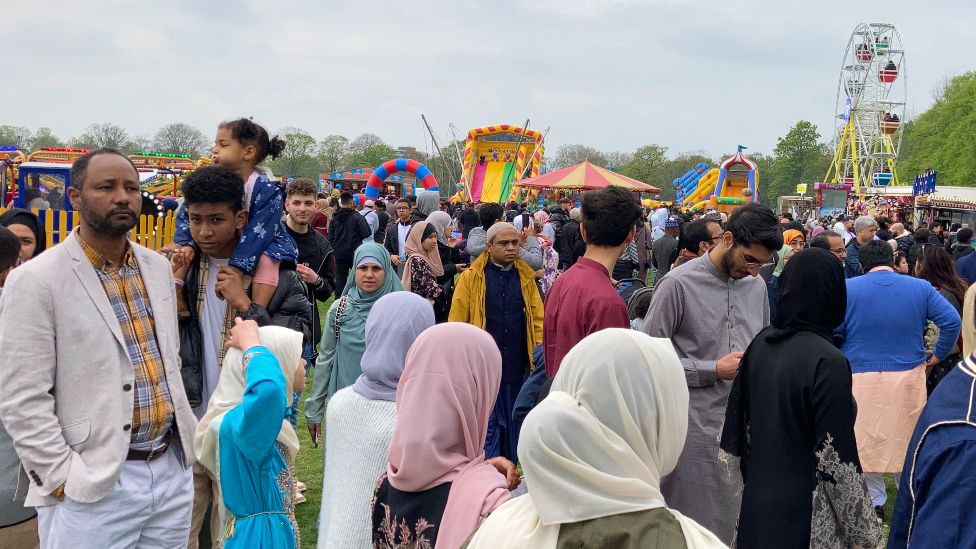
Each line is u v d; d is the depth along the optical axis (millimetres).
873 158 66875
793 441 2840
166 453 3111
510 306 5602
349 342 4746
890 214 34812
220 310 3857
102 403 2873
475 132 42219
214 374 3824
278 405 2809
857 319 5133
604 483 1652
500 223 5656
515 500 1878
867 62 66188
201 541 3906
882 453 5098
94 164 2904
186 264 3832
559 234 15297
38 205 12477
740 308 3779
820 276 2896
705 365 3570
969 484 2393
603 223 3689
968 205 30812
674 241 12266
